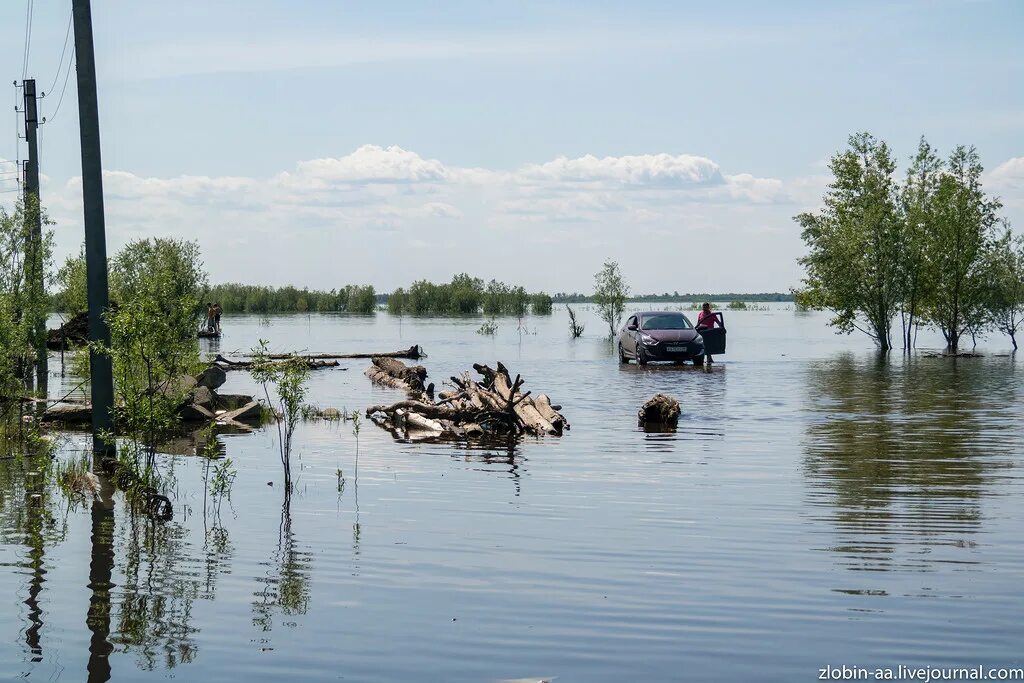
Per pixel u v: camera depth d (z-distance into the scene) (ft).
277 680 19.40
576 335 181.78
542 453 46.91
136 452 39.09
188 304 43.83
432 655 20.62
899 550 28.37
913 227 136.67
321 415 63.00
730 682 19.24
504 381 60.70
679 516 32.78
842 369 100.94
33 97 89.35
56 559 27.61
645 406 58.90
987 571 26.27
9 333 55.11
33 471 42.01
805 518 32.45
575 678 19.44
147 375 41.63
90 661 20.34
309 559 27.66
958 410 63.93
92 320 46.34
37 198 61.57
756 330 222.69
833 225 143.84
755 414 61.98
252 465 43.55
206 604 23.77
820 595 24.30
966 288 136.15
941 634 21.67
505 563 27.17
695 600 23.95
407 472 41.68
